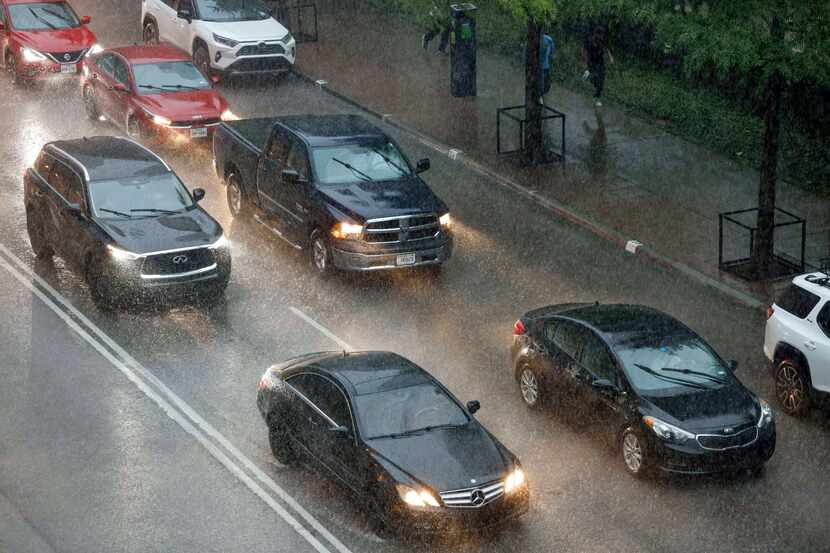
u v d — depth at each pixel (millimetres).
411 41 38844
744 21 22484
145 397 20203
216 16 35469
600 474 18406
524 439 19312
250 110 33500
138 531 16734
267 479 18000
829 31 22062
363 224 23781
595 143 31406
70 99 34188
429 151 31312
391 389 17484
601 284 24781
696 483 18281
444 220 24500
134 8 42375
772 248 24547
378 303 23844
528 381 20203
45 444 18812
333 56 37500
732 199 28312
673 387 18469
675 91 34125
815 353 19500
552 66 36094
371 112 33375
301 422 17656
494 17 38938
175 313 23188
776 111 23516
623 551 16547
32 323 22578
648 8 24750
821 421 20109
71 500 17453
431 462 16391
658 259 25578
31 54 34500
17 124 32188
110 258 22453
